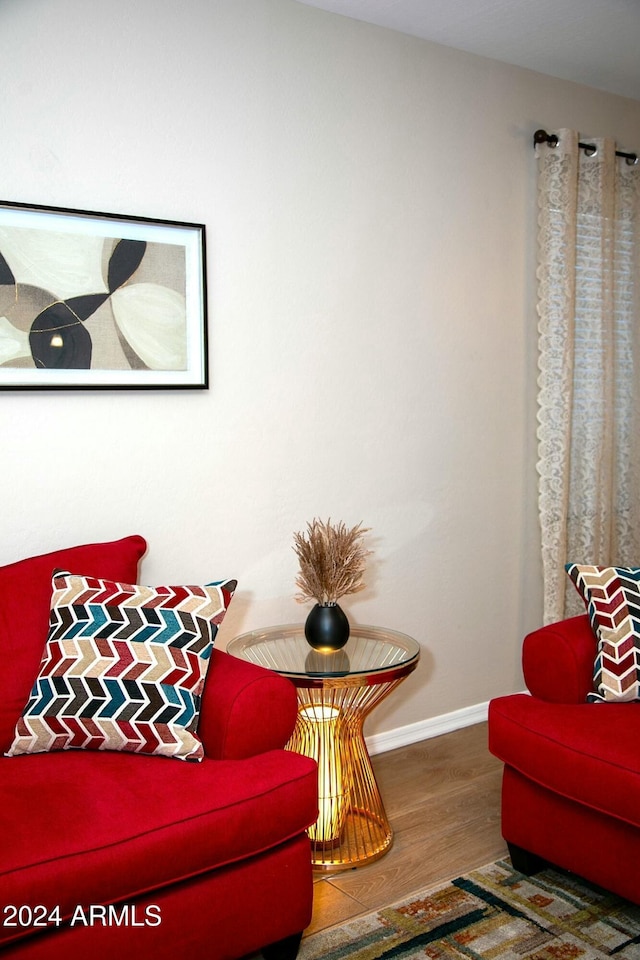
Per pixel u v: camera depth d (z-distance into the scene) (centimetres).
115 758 206
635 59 342
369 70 308
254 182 284
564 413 353
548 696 257
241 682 213
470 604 352
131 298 261
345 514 313
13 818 175
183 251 270
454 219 334
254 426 290
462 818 273
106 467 262
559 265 350
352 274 308
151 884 176
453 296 336
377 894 232
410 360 326
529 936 213
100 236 255
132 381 263
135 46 258
